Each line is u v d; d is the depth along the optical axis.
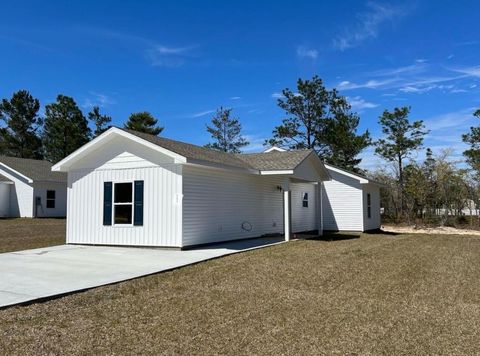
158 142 14.14
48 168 33.62
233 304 7.03
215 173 15.31
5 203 30.47
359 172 34.91
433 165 30.27
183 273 9.55
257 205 18.17
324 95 33.94
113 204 14.59
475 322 6.25
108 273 9.25
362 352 5.03
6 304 6.57
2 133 46.69
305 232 22.11
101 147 14.90
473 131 29.48
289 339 5.42
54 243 15.45
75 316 6.26
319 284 8.69
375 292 8.09
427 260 12.26
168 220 13.62
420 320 6.32
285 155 18.62
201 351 4.99
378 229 25.84
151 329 5.73
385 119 32.88
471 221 27.72
